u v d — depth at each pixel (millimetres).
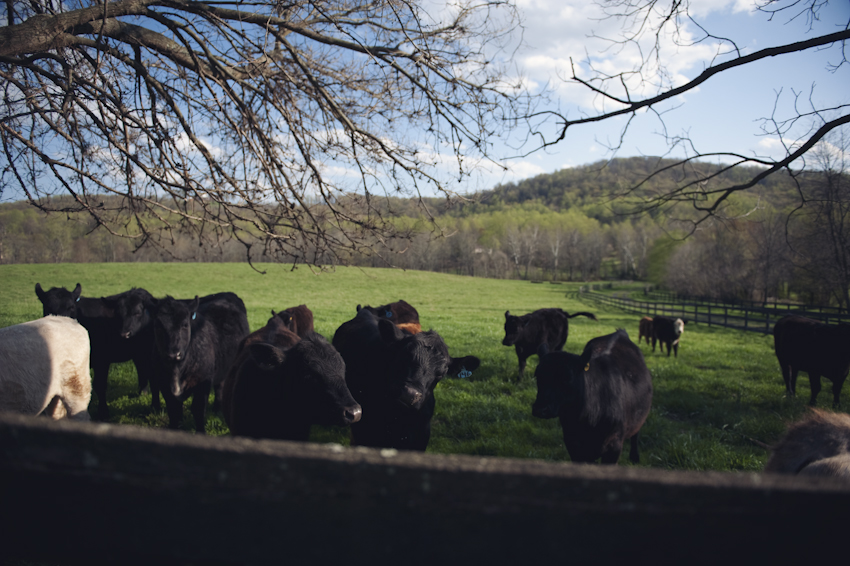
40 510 795
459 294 47125
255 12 4473
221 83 4398
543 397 3832
